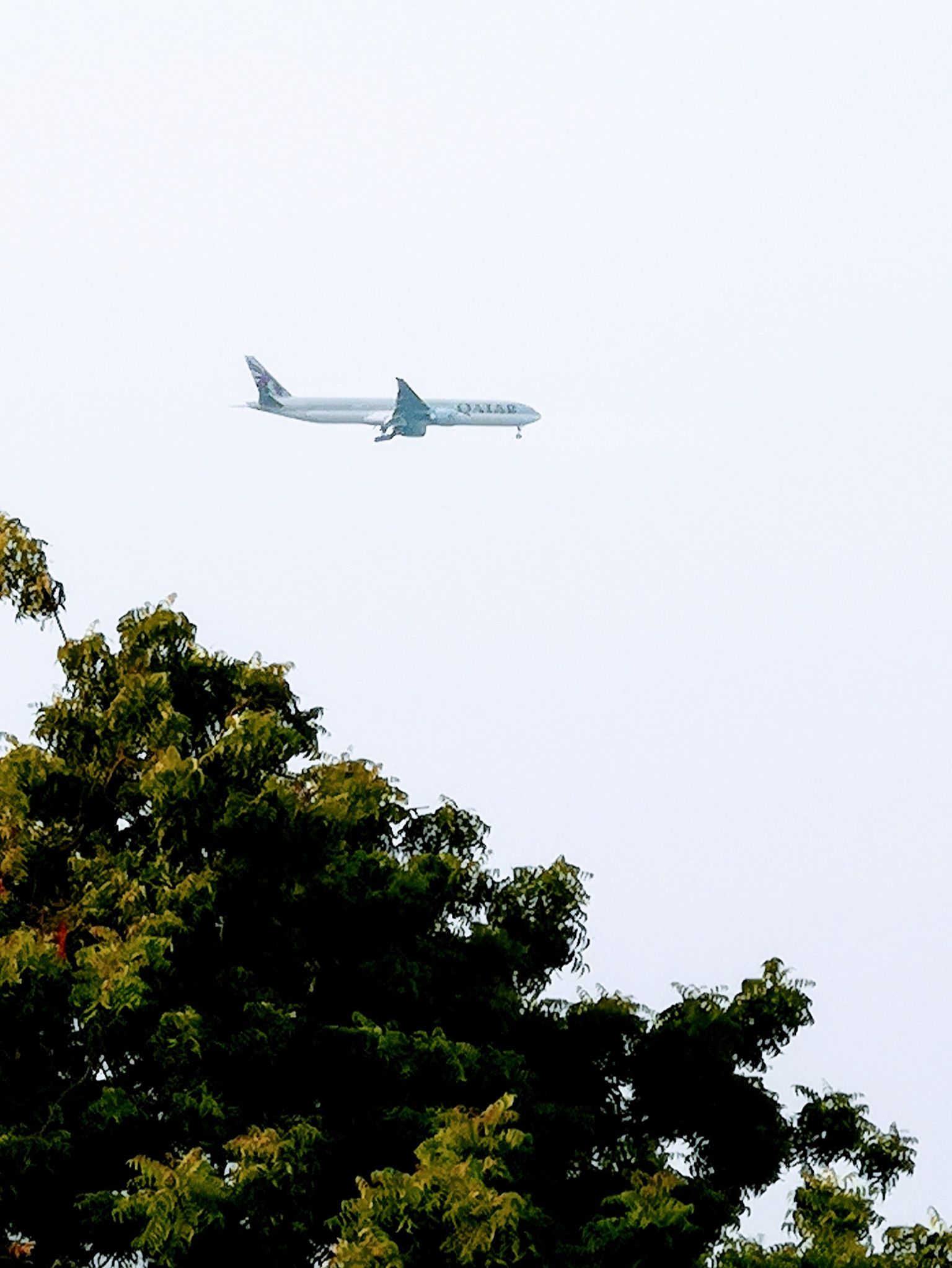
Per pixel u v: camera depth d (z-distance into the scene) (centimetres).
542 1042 7912
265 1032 6800
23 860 7200
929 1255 6400
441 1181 5822
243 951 7244
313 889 7344
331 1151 6694
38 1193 6556
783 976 8062
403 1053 6900
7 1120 6700
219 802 7169
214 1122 6625
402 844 8306
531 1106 7206
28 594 7825
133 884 6981
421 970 7412
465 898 8131
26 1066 6819
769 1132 7831
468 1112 6538
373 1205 5859
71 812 7469
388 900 7444
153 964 6606
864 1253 6328
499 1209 5756
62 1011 6725
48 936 7106
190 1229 6059
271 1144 6334
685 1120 7844
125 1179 6675
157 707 7506
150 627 7794
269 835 7138
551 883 8219
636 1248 6309
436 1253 5844
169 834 7125
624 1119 7912
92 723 7556
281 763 7400
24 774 7325
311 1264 6638
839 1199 6531
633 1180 6531
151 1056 6775
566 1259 6278
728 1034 7806
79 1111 6756
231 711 7794
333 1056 6919
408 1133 6756
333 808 7275
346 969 7475
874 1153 7875
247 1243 6331
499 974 7738
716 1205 7100
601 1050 7856
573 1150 7212
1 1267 6556
